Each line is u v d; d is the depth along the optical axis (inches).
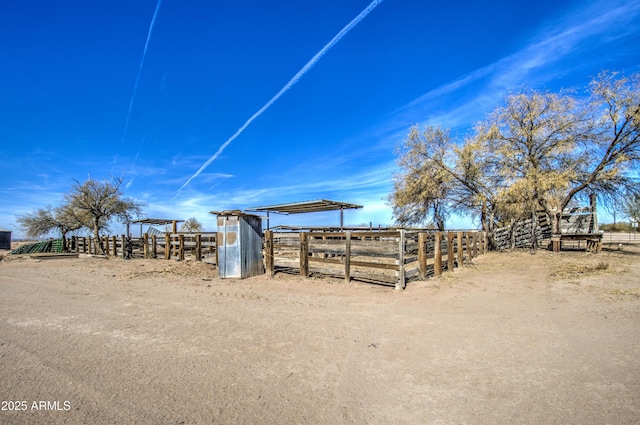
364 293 281.1
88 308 235.6
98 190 1029.2
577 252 617.3
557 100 686.5
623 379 116.0
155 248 680.4
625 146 640.4
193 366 134.0
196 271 452.8
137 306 240.8
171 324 193.3
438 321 193.8
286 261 400.8
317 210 571.8
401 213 957.8
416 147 805.2
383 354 145.2
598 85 645.3
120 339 167.3
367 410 101.1
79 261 613.3
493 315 204.2
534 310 212.8
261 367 133.0
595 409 97.9
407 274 305.9
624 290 255.4
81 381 120.6
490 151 744.3
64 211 1109.7
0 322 200.1
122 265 529.3
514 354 141.7
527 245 845.8
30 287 327.3
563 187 655.8
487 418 95.3
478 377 121.4
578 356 137.3
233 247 384.8
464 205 844.6
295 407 102.8
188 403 105.1
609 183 674.8
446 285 307.9
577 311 205.6
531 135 703.1
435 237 358.0
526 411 98.3
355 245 330.6
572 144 685.9
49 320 203.8
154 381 120.6
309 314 214.1
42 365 135.2
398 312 216.5
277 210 573.0
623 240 984.3
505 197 708.7
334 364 135.3
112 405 103.8
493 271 396.2
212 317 208.4
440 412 99.1
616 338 155.9
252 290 303.7
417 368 130.3
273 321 198.2
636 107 604.1
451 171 783.7
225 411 100.4
